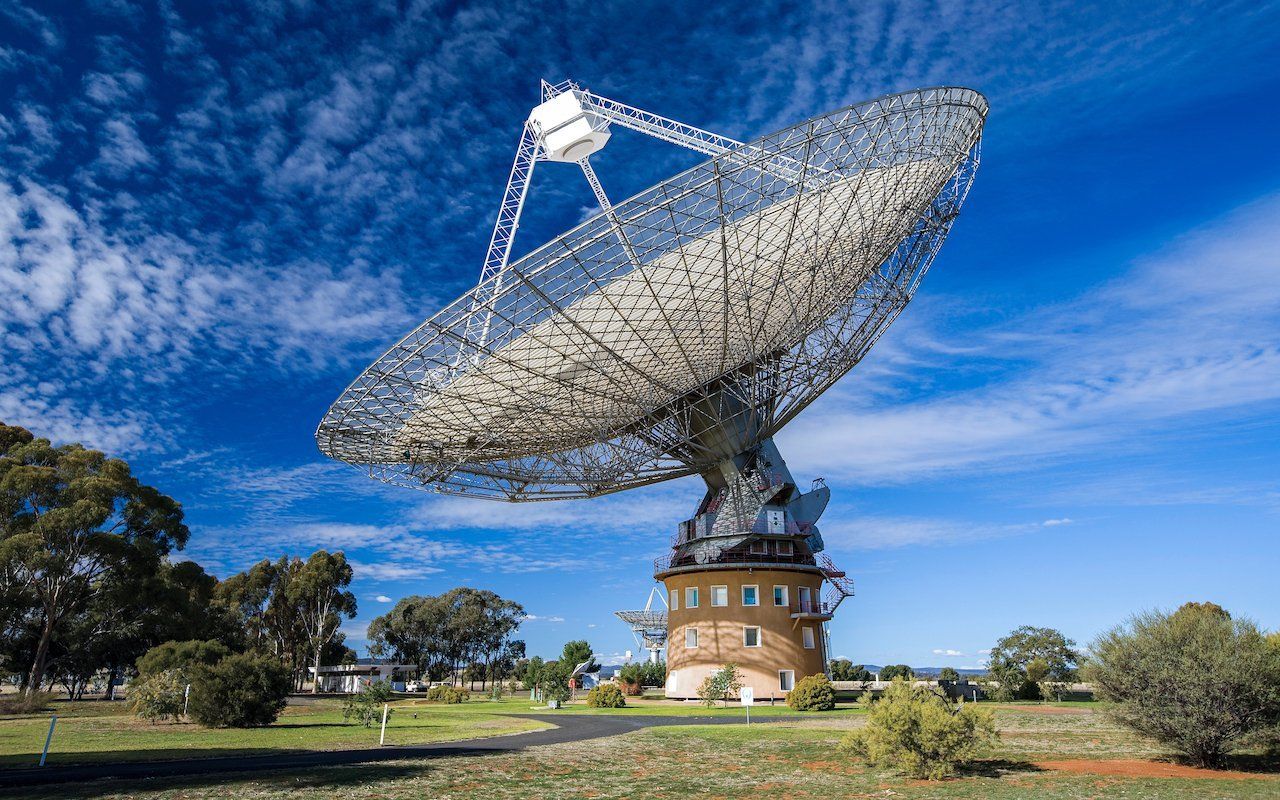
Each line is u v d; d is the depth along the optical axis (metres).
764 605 55.66
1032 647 84.50
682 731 33.88
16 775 20.97
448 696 71.81
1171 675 21.41
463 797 18.00
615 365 39.72
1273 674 20.81
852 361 46.69
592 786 19.80
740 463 55.31
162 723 40.84
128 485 70.25
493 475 48.44
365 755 25.72
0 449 72.06
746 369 46.19
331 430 39.16
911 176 35.00
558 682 56.34
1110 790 18.08
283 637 108.81
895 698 22.69
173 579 74.19
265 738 32.06
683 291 35.97
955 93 32.41
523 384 39.38
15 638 68.44
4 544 60.91
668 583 60.06
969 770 21.75
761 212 32.50
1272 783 18.61
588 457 49.81
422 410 39.28
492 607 127.81
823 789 19.36
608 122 40.62
